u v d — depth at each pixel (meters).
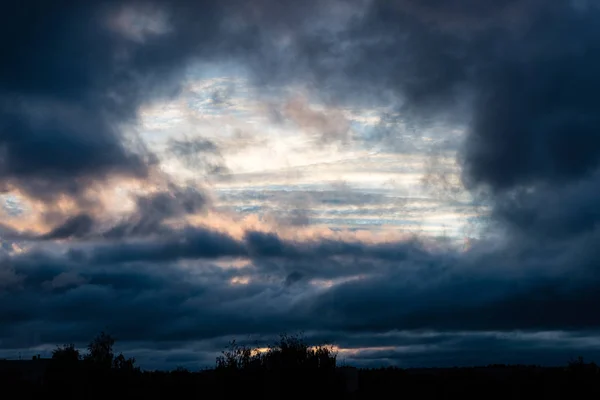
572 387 68.75
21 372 60.78
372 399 61.94
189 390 50.34
